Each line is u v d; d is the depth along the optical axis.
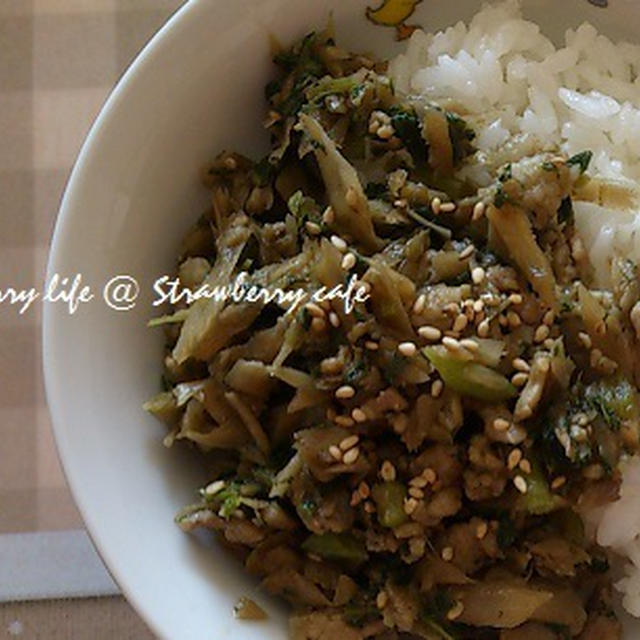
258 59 0.33
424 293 0.31
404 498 0.31
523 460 0.31
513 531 0.31
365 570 0.31
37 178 0.37
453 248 0.32
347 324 0.31
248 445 0.32
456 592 0.31
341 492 0.31
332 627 0.31
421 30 0.34
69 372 0.32
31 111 0.37
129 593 0.31
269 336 0.31
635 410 0.31
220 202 0.33
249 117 0.33
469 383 0.31
